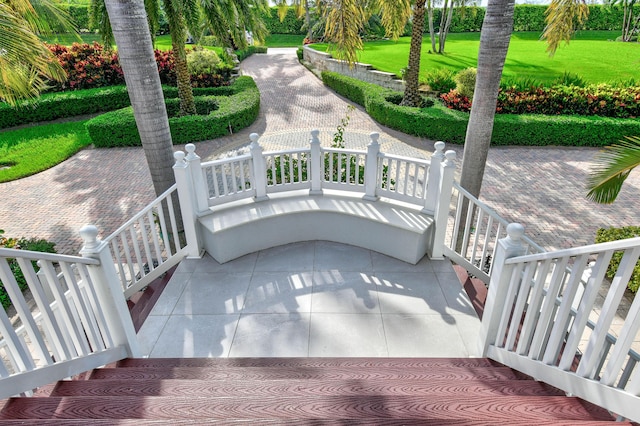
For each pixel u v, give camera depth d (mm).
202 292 4258
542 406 2047
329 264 4688
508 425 1841
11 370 3830
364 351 3482
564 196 8078
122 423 1845
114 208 7801
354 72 16969
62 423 1838
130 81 4809
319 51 19859
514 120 10789
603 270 1902
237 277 4488
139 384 2475
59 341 2383
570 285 2117
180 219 5609
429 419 1899
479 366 3020
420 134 11547
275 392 2395
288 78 19219
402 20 8062
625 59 16859
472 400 2105
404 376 2777
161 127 5086
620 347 1811
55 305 2850
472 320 3826
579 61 16703
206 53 15789
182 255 4773
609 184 4133
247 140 11328
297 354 3461
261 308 4016
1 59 4641
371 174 4969
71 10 25469
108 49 10539
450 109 12047
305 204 5023
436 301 4078
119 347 3072
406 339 3611
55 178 9227
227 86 15820
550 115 11391
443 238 4602
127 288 4160
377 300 4098
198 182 4645
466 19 27438
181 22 9867
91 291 2691
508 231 2689
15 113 12953
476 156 5254
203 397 2152
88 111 14148
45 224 7254
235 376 2803
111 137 11078
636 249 1692
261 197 5086
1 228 7129
